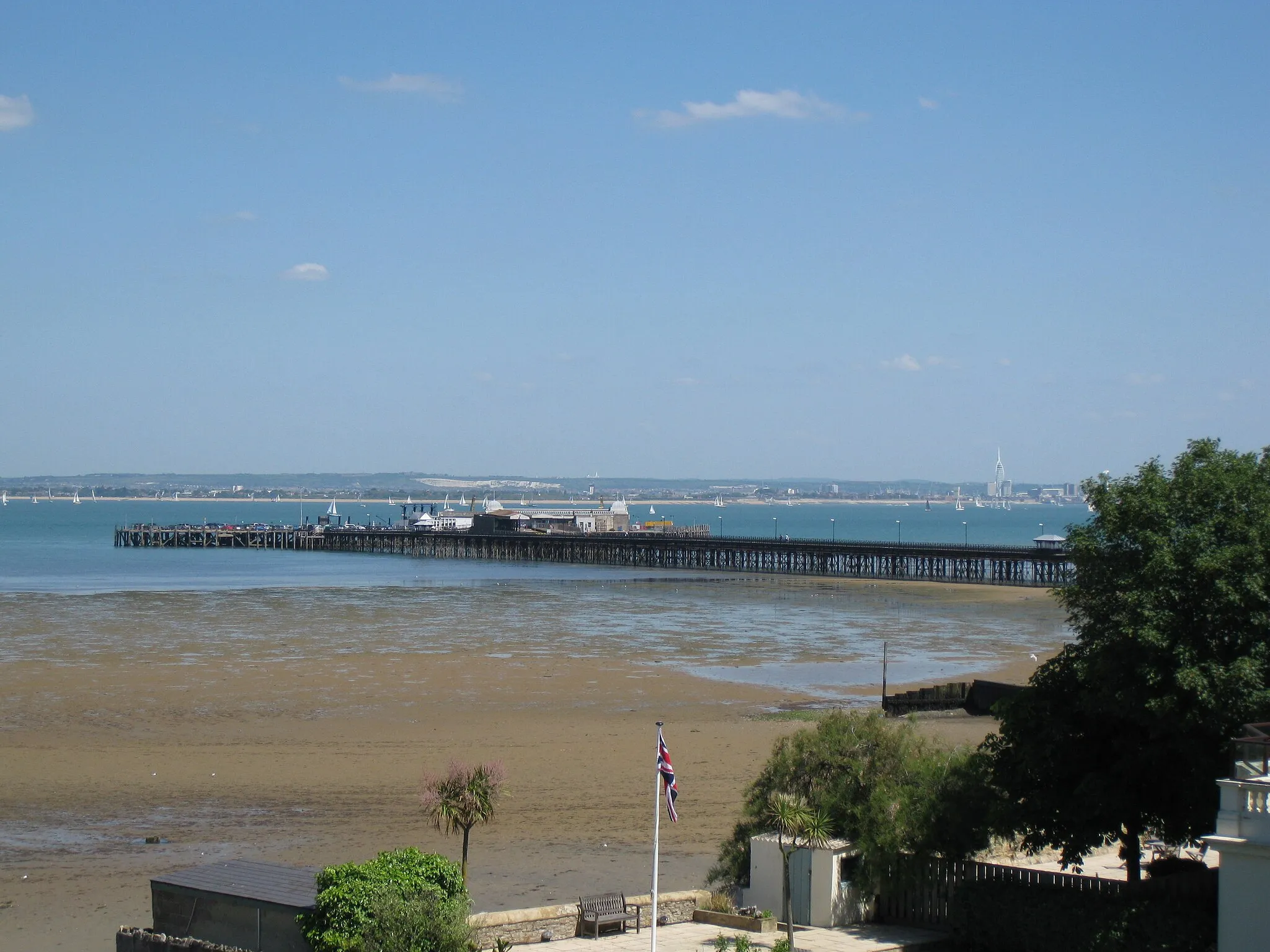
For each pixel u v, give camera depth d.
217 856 36.22
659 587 142.62
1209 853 30.41
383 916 23.61
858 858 28.16
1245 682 23.39
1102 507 27.17
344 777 46.44
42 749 50.78
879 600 126.94
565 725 57.94
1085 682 25.84
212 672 72.88
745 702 65.75
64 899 32.28
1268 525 24.73
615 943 26.44
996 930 25.28
